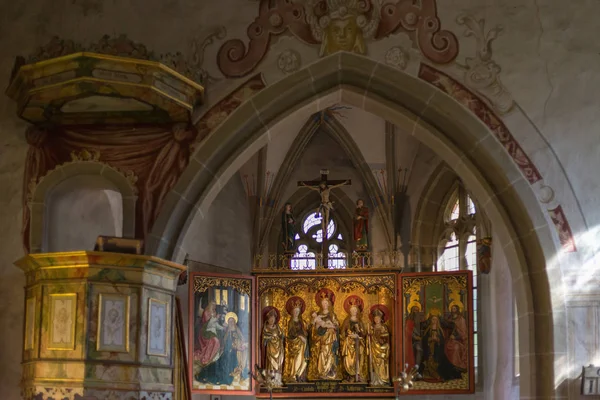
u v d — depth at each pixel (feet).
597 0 50.14
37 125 49.32
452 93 49.24
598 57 49.52
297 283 71.87
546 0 50.08
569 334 47.21
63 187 49.08
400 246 84.53
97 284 43.75
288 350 71.67
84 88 44.91
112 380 43.06
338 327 71.97
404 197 85.10
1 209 48.65
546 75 49.37
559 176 48.55
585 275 47.70
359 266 72.38
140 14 50.29
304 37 49.93
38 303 44.16
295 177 88.94
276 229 88.02
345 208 88.53
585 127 48.93
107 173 48.42
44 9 50.55
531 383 47.39
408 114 49.93
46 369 43.11
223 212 82.48
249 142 49.57
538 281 48.11
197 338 65.57
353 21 49.93
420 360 67.97
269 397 70.13
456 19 49.85
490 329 72.95
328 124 85.56
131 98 46.06
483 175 49.32
